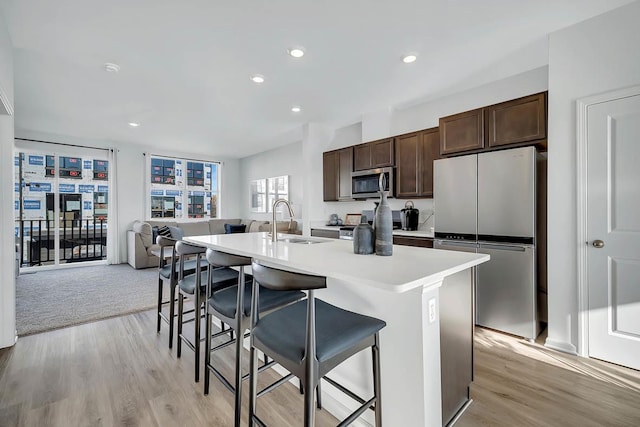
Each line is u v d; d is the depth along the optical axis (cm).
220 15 203
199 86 318
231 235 302
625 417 156
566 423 152
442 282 137
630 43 197
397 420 133
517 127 256
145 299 362
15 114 408
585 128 214
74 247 573
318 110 402
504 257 254
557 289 230
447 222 290
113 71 280
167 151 652
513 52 256
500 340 247
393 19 210
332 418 158
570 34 220
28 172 523
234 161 762
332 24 215
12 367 208
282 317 136
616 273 205
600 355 212
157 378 195
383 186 165
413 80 310
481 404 166
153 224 600
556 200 229
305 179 472
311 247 197
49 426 152
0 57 200
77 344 244
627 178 200
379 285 104
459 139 294
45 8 192
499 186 256
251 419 130
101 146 566
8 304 239
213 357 226
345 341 113
